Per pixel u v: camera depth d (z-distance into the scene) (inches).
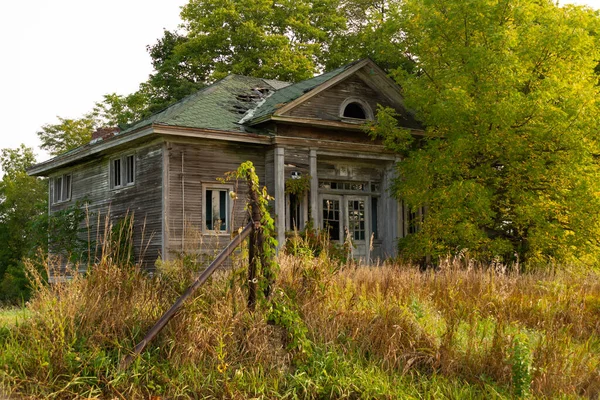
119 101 1697.8
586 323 422.6
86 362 297.7
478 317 396.2
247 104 916.0
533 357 347.3
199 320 325.7
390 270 484.1
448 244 797.2
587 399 327.3
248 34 1467.8
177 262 377.4
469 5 759.7
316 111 852.6
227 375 306.8
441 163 780.6
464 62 785.6
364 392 309.3
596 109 760.3
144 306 340.5
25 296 1421.0
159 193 773.3
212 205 796.6
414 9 845.2
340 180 891.4
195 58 1507.1
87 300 329.4
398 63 1025.5
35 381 285.6
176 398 292.7
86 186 956.0
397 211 906.1
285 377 317.1
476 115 757.9
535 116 749.3
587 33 766.5
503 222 845.8
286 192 814.5
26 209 1792.6
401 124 920.3
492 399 317.7
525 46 764.0
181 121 787.4
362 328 362.6
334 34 1588.3
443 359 342.3
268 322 348.5
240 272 358.6
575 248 774.5
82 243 923.4
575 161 743.7
